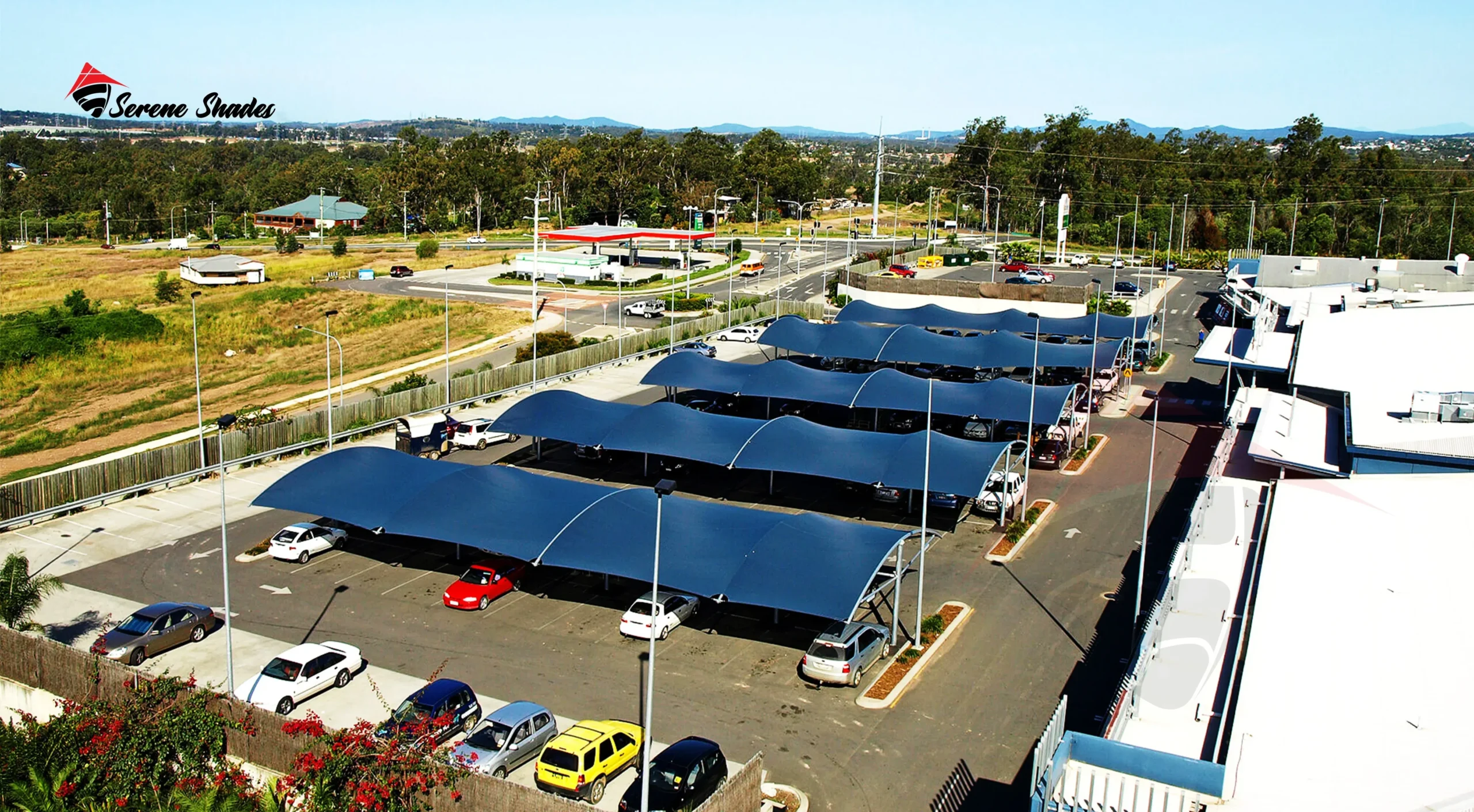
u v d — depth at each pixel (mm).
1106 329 78188
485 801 23719
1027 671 33312
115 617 36469
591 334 93125
